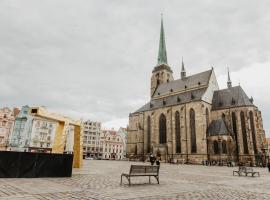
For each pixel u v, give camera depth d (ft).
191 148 238.27
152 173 53.78
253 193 42.47
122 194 37.17
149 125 296.30
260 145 218.79
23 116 300.81
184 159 239.09
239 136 225.97
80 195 35.24
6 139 277.85
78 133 102.99
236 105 236.43
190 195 38.19
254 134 222.89
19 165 57.21
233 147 221.05
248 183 59.93
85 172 80.12
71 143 223.92
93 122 444.55
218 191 43.98
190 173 92.43
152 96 339.16
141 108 327.67
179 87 298.56
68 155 64.03
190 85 284.41
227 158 210.18
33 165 58.90
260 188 50.21
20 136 293.23
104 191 39.75
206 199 34.81
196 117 241.14
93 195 35.58
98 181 54.44
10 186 42.09
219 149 217.77
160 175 79.66
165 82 346.74
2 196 32.48
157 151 265.95
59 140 83.76
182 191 42.65
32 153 59.11
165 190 43.19
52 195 34.40
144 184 51.75
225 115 243.19
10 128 283.59
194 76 290.76
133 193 38.45
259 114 240.32
